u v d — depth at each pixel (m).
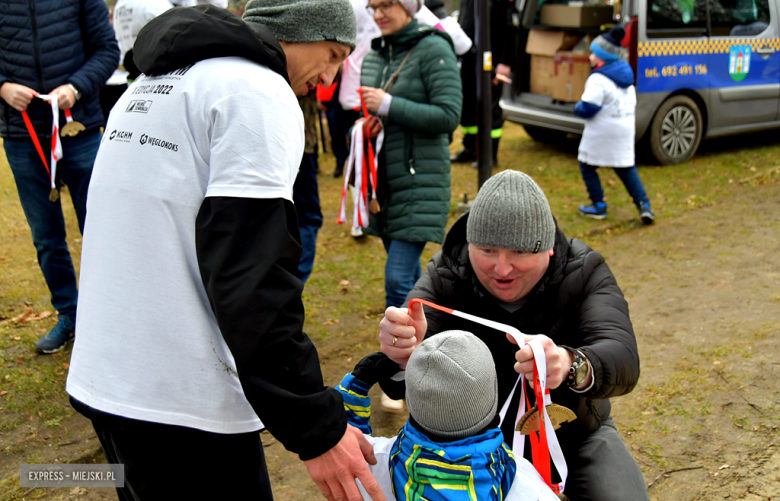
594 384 1.56
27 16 3.21
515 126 9.71
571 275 1.81
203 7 1.46
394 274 3.33
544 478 1.51
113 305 1.39
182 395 1.38
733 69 7.16
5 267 4.74
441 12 6.36
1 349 3.60
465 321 1.91
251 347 1.26
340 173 6.98
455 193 6.39
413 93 3.22
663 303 4.15
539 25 7.58
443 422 1.30
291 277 1.32
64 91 3.28
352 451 1.38
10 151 3.37
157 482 1.45
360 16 4.76
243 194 1.30
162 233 1.36
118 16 3.50
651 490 2.53
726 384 3.22
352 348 3.71
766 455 2.68
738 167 6.96
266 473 1.64
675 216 5.68
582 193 6.34
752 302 4.08
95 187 1.46
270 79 1.41
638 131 6.77
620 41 5.22
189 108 1.37
